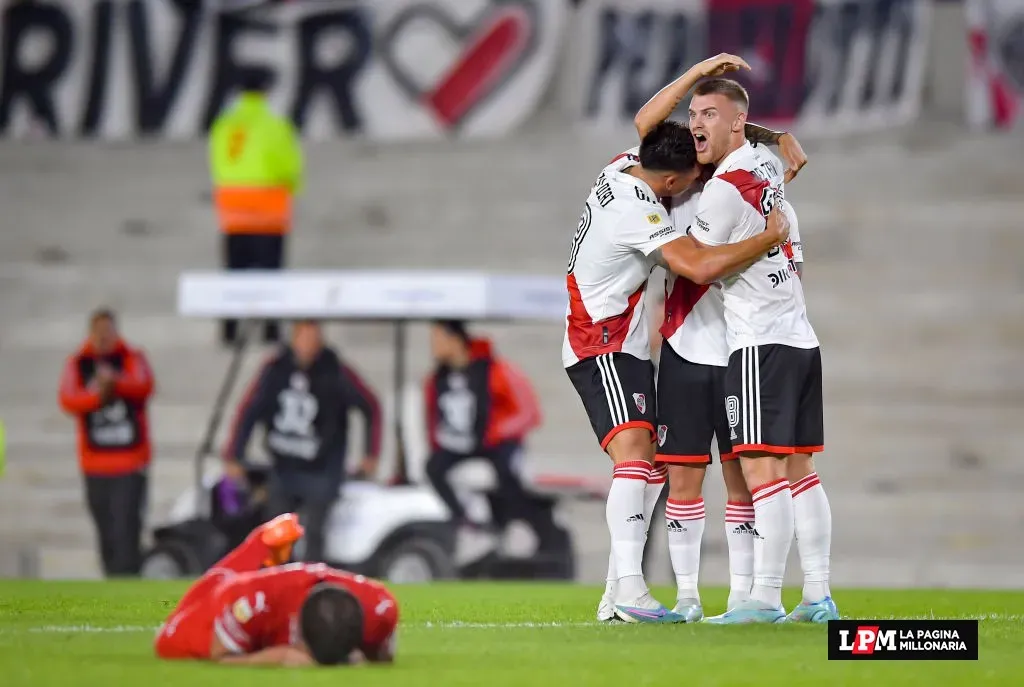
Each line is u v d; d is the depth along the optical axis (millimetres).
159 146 74125
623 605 21016
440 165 72500
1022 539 56875
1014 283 65375
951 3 70438
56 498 62344
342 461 40500
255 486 41688
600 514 57938
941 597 31484
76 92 74500
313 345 40812
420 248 71188
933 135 68562
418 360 65812
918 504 58250
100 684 13312
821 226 67250
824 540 21797
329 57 73125
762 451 21047
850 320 64875
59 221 73312
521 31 71875
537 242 70438
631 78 71125
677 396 21875
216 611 14422
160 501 61344
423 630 20234
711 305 21859
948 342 63938
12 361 69375
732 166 21156
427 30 72500
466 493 41094
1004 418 61781
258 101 59562
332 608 13875
